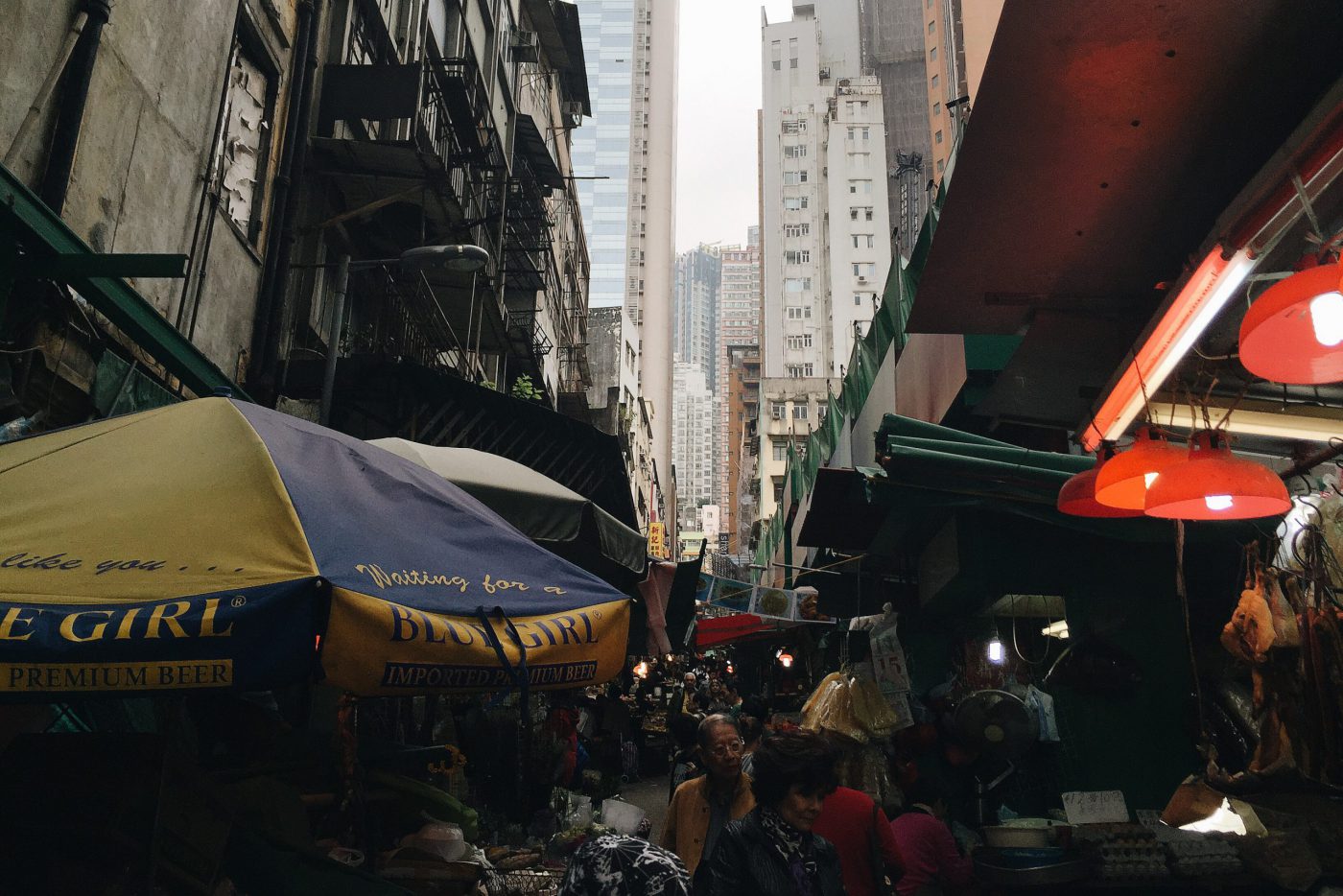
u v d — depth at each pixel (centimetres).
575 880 229
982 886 541
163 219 788
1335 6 309
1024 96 363
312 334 1147
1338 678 475
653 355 11319
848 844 371
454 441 1258
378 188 1229
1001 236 449
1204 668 676
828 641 1477
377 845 488
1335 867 506
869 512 922
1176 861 519
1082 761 692
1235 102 359
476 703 1014
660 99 12188
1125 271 469
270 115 1033
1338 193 307
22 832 308
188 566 257
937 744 730
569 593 354
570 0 2614
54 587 245
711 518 17438
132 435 330
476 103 1511
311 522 285
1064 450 878
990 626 871
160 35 777
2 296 494
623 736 1652
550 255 2680
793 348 8788
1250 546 532
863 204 8875
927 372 1094
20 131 590
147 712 495
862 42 11169
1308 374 323
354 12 1277
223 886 377
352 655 254
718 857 298
